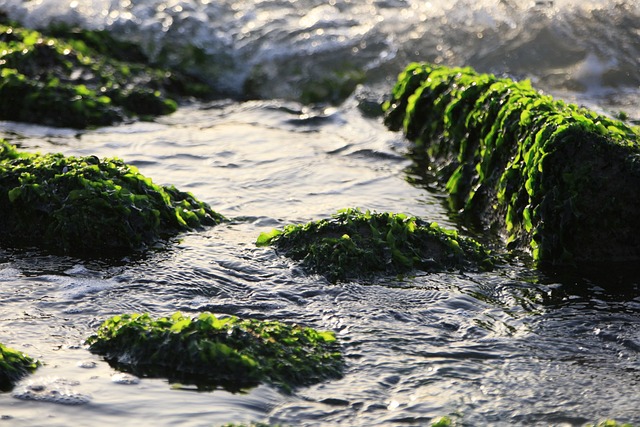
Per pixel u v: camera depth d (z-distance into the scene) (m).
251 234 15.55
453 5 29.44
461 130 19.02
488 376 10.73
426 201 17.77
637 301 13.10
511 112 16.81
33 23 29.27
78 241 14.55
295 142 21.80
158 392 10.00
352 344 11.45
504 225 16.02
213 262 14.12
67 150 20.30
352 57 28.56
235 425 9.43
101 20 29.91
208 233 15.56
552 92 25.06
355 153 20.91
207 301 12.74
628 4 27.89
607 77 25.59
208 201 17.34
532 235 14.76
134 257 14.30
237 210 16.89
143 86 25.59
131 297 12.77
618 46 26.61
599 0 28.08
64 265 13.88
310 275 13.58
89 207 14.68
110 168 15.74
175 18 30.22
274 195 17.89
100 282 13.28
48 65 24.75
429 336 11.77
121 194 15.00
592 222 14.62
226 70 28.59
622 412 9.88
